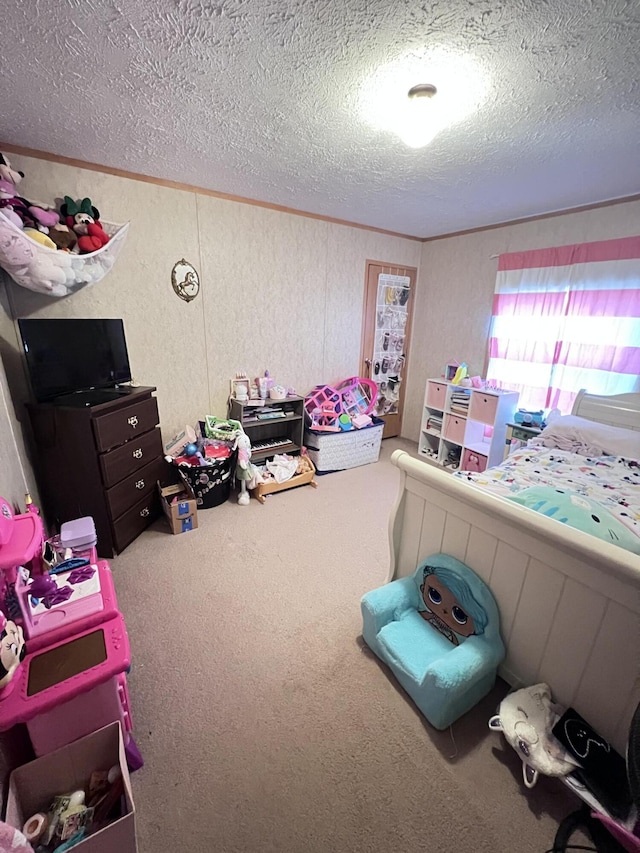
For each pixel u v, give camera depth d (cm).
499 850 102
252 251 303
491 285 354
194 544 237
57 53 124
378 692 145
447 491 137
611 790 99
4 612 114
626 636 100
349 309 378
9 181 181
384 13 107
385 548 238
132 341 264
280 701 140
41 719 98
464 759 123
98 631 115
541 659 123
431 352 422
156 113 163
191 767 119
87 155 211
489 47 120
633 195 254
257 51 124
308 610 185
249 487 296
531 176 227
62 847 90
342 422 354
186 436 283
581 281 283
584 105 150
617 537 135
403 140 169
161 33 115
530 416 309
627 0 100
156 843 102
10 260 167
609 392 278
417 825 107
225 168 226
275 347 338
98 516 214
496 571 132
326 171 226
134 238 248
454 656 127
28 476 202
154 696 141
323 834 104
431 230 374
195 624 175
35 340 193
